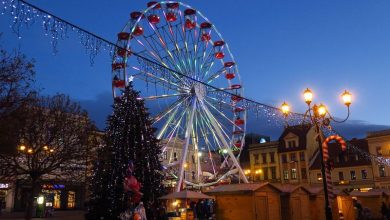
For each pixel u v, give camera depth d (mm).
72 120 32656
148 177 30375
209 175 51375
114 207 28266
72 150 31766
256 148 87312
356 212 37688
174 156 67250
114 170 29391
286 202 28188
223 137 44562
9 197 48969
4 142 25141
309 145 81000
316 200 31906
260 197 25062
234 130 48000
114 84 36844
